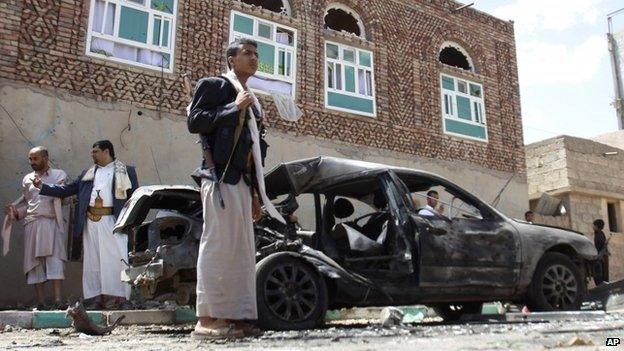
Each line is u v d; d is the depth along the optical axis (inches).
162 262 179.8
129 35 376.8
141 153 364.8
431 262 201.6
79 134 343.9
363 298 191.8
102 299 244.5
